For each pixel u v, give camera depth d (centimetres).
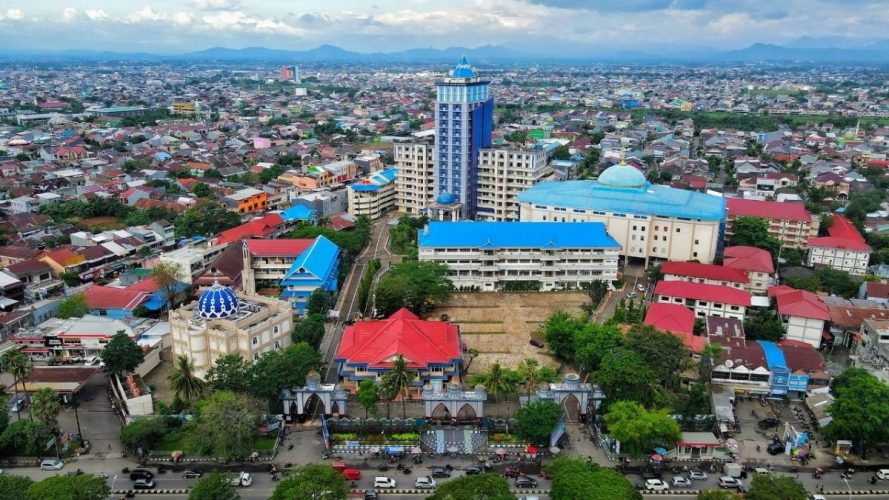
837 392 14750
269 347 16975
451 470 13338
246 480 12775
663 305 18838
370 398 14288
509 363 17800
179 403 15150
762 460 13638
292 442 14325
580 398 15075
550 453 13825
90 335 17950
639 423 13162
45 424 13850
